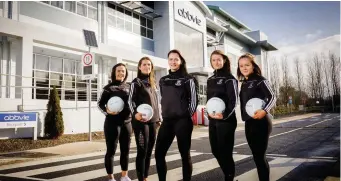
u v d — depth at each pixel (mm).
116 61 18609
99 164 7121
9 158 7957
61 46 15242
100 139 12688
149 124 4414
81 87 18531
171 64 4145
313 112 48000
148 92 4457
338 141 10680
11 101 11547
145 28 25703
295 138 12164
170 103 3967
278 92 48906
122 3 22562
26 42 13227
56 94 12156
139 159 4305
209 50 37969
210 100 3865
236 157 7605
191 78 4043
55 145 10719
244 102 3912
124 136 4676
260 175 3635
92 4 20188
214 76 4117
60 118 12086
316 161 6801
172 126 3998
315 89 41562
